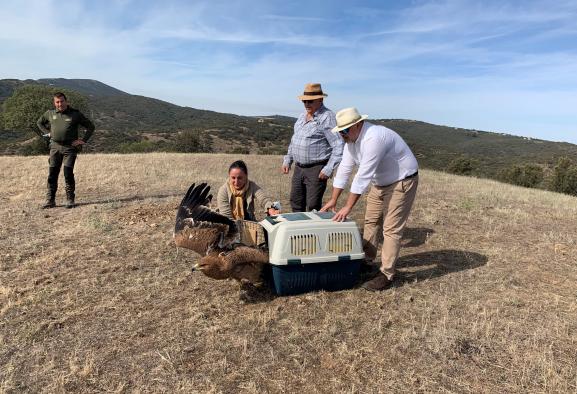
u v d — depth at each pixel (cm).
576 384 332
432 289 511
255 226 490
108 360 369
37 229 745
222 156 2075
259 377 347
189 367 359
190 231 425
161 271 562
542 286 526
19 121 4172
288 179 1465
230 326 421
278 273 459
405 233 754
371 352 380
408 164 471
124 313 449
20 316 439
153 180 1295
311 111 589
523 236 755
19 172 1343
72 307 461
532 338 399
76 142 901
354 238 474
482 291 509
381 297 484
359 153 474
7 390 331
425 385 335
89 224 761
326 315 439
